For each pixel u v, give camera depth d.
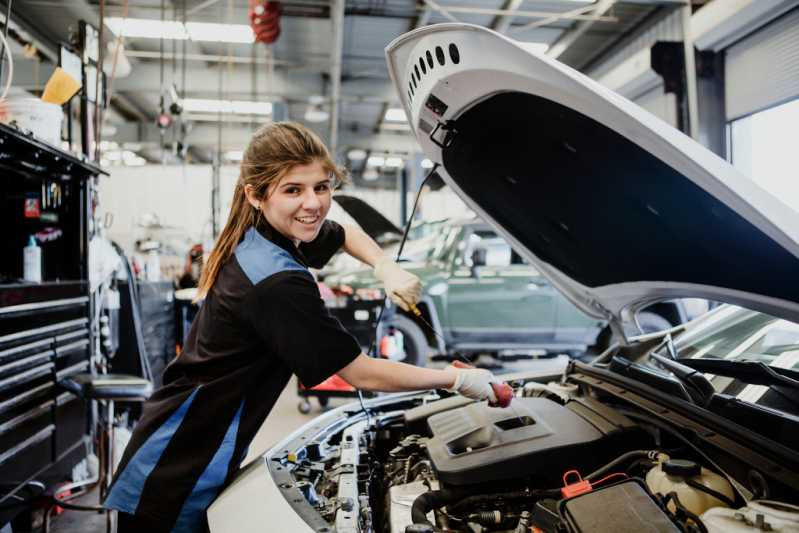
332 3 6.57
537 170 1.41
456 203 13.41
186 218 9.93
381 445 1.76
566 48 8.14
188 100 10.31
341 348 1.08
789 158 5.59
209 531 1.09
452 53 1.15
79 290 2.82
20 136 2.17
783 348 1.50
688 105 6.29
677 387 1.46
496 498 1.23
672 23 6.71
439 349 5.73
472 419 1.47
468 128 1.41
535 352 5.67
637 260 1.46
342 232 1.54
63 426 2.58
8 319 2.17
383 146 12.91
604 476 1.24
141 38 7.81
